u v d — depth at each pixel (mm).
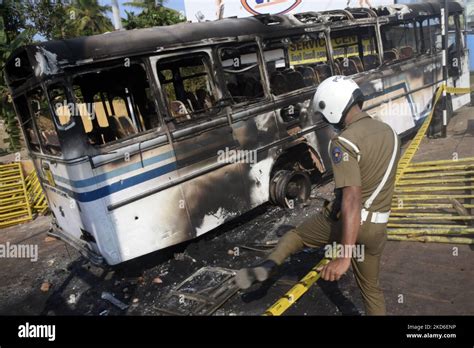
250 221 5332
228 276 3992
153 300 3887
